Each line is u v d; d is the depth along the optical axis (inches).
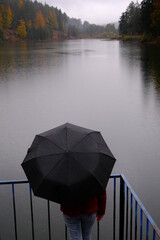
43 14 6269.7
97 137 89.2
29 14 5349.4
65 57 1653.5
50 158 78.9
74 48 2662.4
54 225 218.4
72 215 86.0
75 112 514.6
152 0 2655.0
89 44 3567.9
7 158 325.1
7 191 261.4
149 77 871.1
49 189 75.2
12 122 463.8
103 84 790.5
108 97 628.1
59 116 492.1
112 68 1113.4
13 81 861.8
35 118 483.5
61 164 77.0
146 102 572.7
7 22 4862.2
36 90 723.4
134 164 303.9
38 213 231.8
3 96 664.4
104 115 490.0
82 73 1013.2
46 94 675.4
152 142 360.8
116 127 424.2
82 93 679.1
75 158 78.0
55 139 84.0
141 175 281.6
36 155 81.5
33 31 5285.4
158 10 2507.4
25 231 213.0
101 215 92.6
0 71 1080.2
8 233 210.7
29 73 1024.2
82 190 75.0
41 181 75.9
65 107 551.8
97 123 447.2
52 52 2105.1
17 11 5157.5
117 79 862.5
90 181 75.7
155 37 2731.3
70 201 74.7
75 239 87.5
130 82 803.4
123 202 108.0
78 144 81.7
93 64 1274.6
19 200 247.9
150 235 205.6
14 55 1819.6
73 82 833.5
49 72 1047.6
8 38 4694.9
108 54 1795.0
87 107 547.5
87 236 90.6
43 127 436.5
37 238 206.5
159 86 733.3
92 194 75.7
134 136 383.2
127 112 504.4
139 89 703.1
